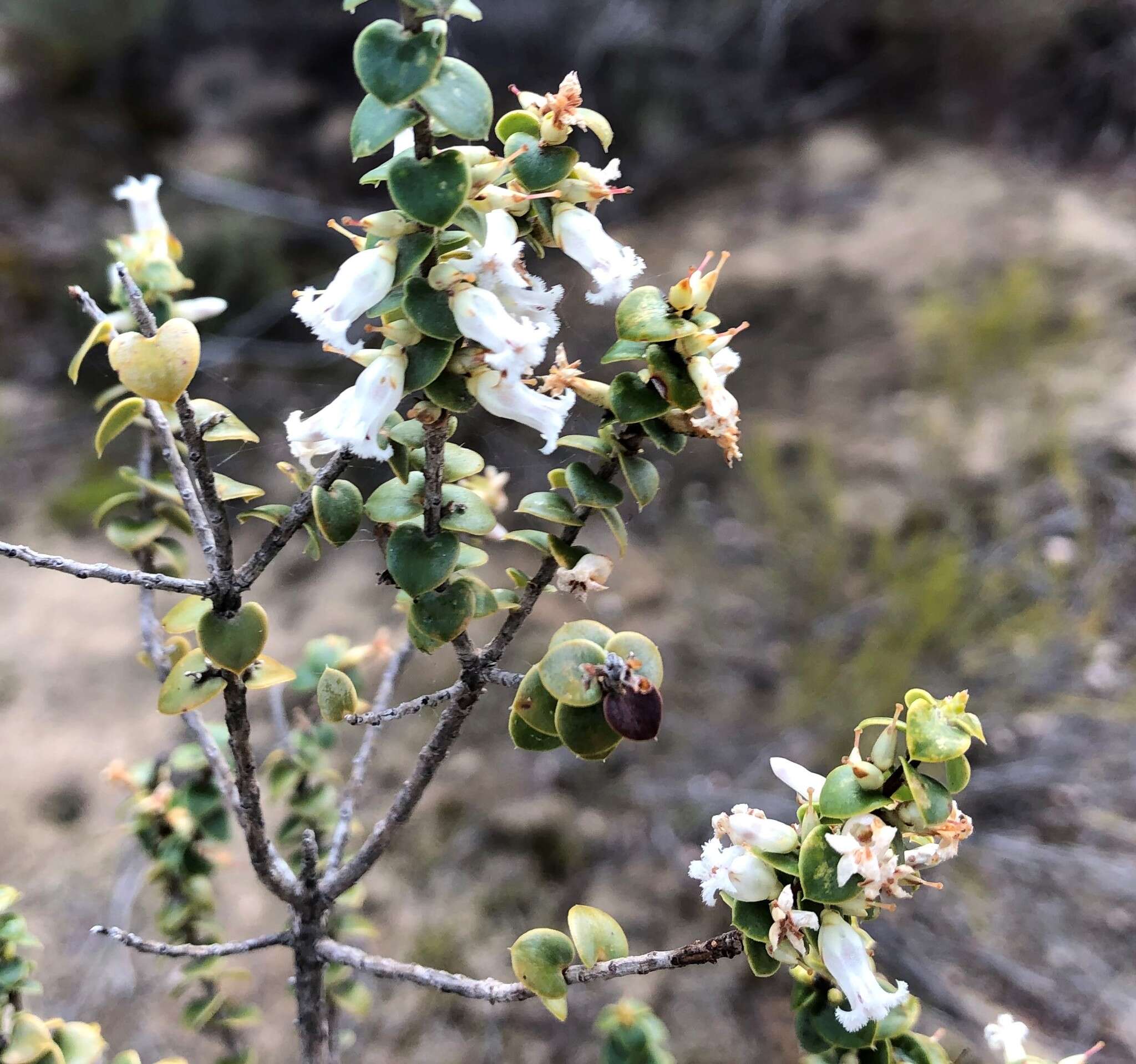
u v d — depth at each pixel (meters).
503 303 0.09
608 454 0.11
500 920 0.28
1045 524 0.39
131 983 0.26
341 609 0.38
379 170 0.09
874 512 0.41
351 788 0.16
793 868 0.10
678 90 0.76
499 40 0.72
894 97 0.79
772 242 0.63
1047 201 0.62
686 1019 0.26
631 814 0.32
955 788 0.09
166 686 0.11
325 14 0.75
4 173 0.61
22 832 0.30
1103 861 0.30
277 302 0.56
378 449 0.09
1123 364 0.46
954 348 0.47
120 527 0.15
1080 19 0.72
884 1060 0.11
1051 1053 0.25
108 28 0.69
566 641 0.10
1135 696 0.33
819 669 0.34
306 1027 0.14
